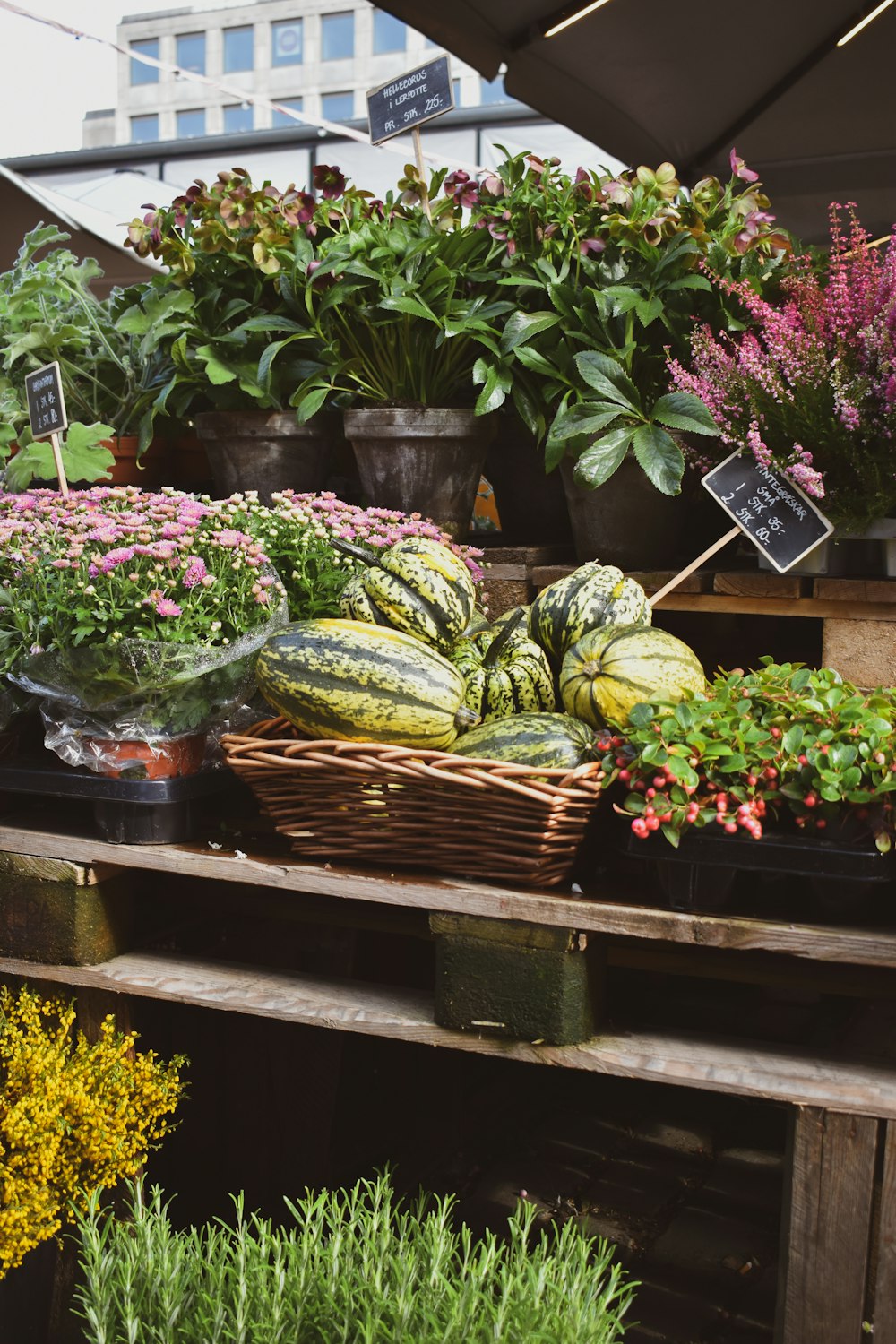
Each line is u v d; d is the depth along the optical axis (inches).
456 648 72.3
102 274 128.0
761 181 173.2
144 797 68.6
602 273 93.7
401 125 102.5
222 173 101.0
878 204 170.7
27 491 97.4
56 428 85.3
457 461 93.7
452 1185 88.4
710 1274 78.0
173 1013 79.6
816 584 79.4
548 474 97.3
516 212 96.7
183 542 67.3
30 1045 68.9
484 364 91.4
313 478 102.0
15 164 252.1
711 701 61.9
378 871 65.4
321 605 80.0
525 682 69.9
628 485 86.4
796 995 96.9
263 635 69.1
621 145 166.2
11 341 112.3
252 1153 83.7
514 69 141.7
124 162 250.2
